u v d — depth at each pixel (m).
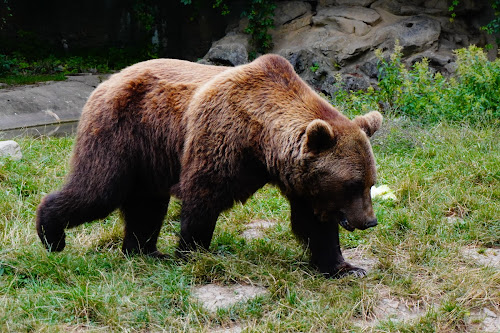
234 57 20.78
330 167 5.89
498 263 6.74
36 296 5.64
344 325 5.27
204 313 5.47
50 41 25.66
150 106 6.73
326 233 6.54
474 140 11.23
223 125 6.25
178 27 25.75
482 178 9.34
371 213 5.98
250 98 6.31
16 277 6.05
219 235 7.66
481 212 8.07
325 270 6.56
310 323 5.29
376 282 6.26
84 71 23.28
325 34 20.48
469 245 7.38
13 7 25.19
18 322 5.17
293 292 5.82
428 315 5.38
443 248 7.13
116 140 6.64
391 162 10.52
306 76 20.03
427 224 7.77
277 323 5.23
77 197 6.57
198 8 24.70
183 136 6.58
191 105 6.52
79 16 25.89
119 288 5.86
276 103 6.26
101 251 7.39
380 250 7.18
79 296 5.49
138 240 7.26
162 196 7.25
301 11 21.88
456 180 9.25
